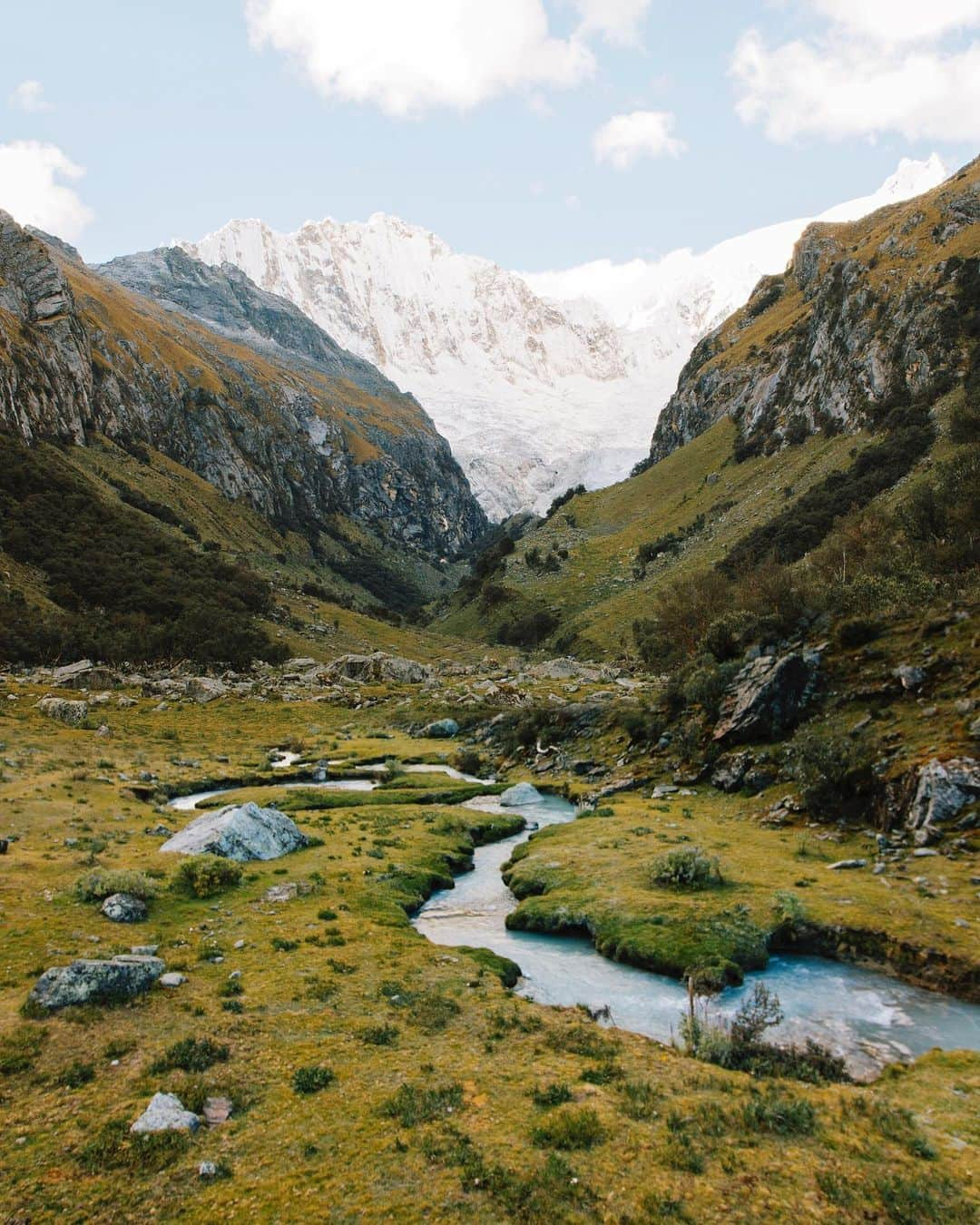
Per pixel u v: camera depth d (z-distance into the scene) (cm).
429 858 4762
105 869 3731
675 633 10188
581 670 14775
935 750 4419
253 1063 2100
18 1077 1992
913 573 7188
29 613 15150
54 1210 1494
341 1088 1972
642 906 3609
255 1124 1803
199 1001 2508
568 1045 2269
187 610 17688
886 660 5653
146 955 2884
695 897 3653
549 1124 1762
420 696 13012
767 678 5950
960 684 4950
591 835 4994
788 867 4016
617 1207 1485
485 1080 2027
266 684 14550
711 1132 1752
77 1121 1795
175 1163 1645
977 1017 2669
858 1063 2348
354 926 3394
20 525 18462
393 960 2981
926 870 3703
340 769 8238
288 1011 2461
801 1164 1633
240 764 8319
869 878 3738
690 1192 1527
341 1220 1463
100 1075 2014
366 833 5347
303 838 4881
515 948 3456
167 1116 1781
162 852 4359
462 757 8381
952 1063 2269
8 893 3459
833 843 4375
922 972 2959
